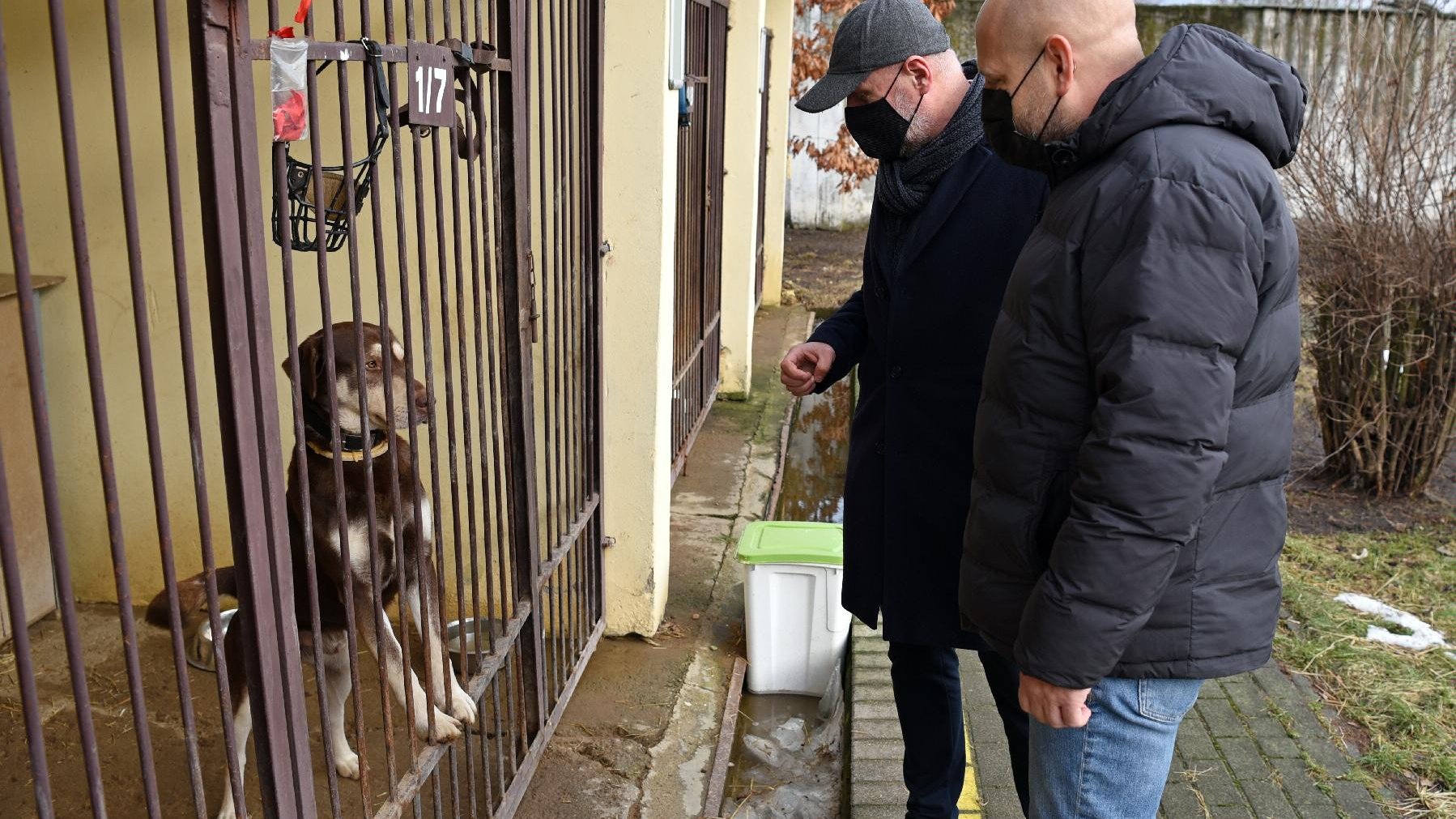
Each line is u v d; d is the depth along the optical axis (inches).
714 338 282.5
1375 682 153.2
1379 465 225.1
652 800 126.5
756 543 153.6
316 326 146.9
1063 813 79.6
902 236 104.7
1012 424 75.1
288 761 69.1
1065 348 72.1
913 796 112.0
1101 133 70.9
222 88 58.4
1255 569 73.9
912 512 103.6
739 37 278.8
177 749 130.3
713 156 260.2
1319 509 223.0
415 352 145.6
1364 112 216.5
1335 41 249.0
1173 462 65.5
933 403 101.9
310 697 140.2
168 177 55.4
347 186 72.7
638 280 147.8
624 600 159.2
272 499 65.2
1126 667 73.8
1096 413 67.9
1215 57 70.1
